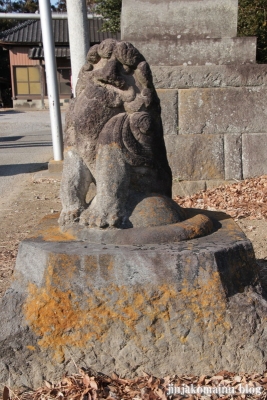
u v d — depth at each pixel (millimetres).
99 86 2449
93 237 2389
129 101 2436
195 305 2250
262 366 2281
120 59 2406
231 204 5316
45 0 7613
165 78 5621
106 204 2377
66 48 24156
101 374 2299
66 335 2279
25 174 8461
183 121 5719
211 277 2229
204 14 5742
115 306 2252
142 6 5762
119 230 2369
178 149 5770
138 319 2258
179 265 2219
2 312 2326
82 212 2504
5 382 2293
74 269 2240
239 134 5754
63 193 2553
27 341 2285
